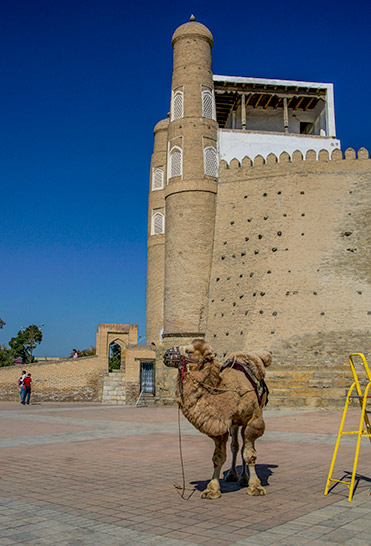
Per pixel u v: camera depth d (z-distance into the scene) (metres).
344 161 31.38
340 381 20.89
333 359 25.52
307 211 30.25
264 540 4.64
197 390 6.30
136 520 5.35
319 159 31.64
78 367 30.81
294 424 15.02
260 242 30.02
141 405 25.02
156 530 4.99
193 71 34.03
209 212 32.25
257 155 32.53
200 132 33.16
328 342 26.05
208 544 4.55
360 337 26.02
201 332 30.30
